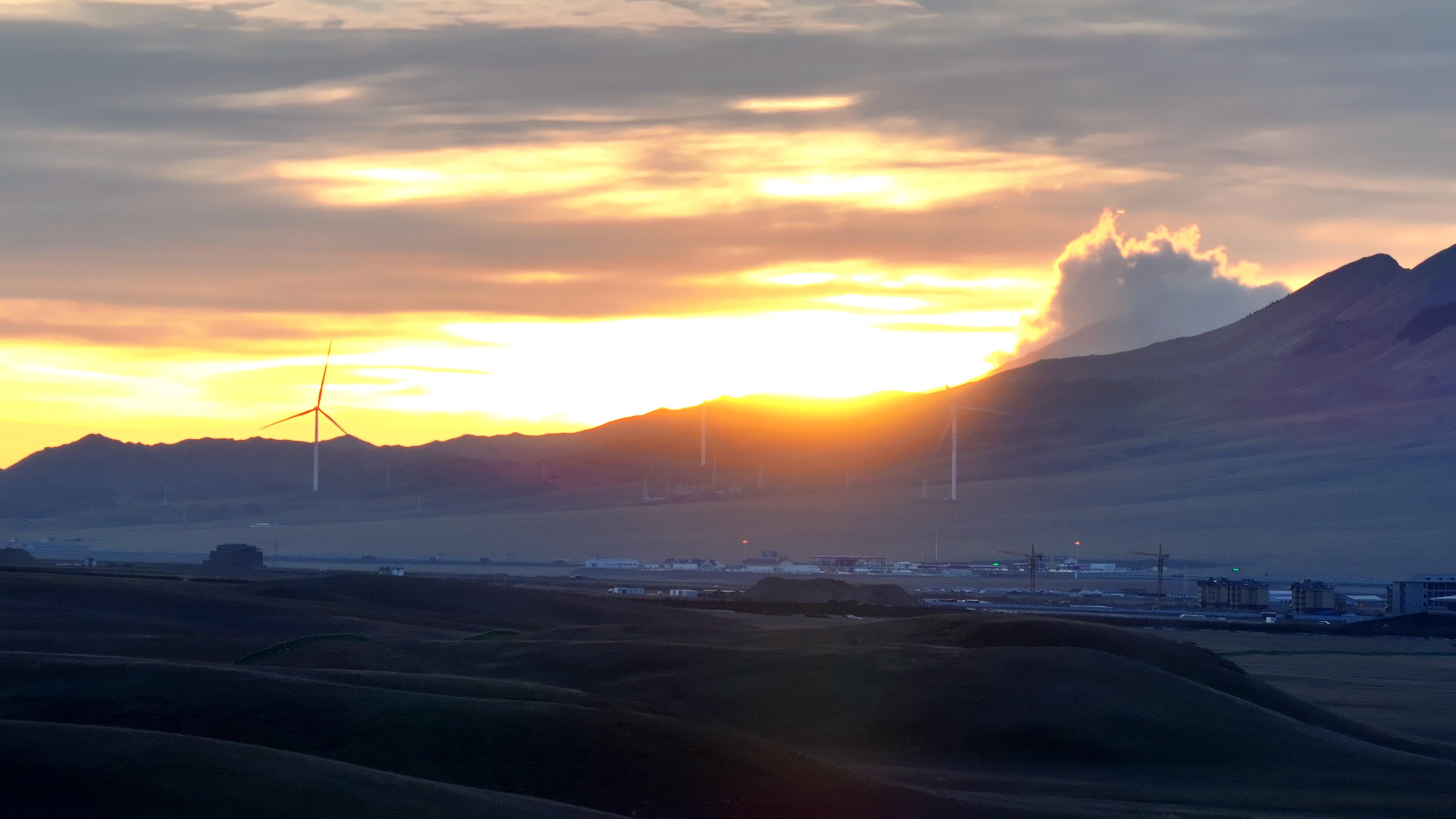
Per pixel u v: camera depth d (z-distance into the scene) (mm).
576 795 53219
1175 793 74188
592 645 102750
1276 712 94438
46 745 40906
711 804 54938
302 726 55219
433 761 53594
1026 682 91250
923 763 80500
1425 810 71875
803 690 91250
